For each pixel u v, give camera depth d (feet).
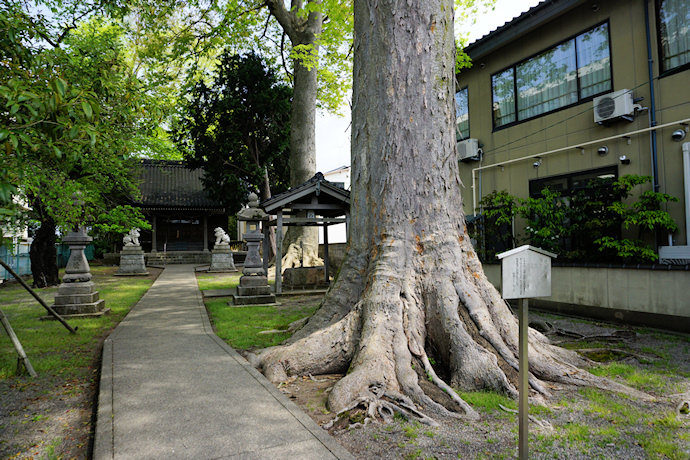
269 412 10.54
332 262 49.29
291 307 29.53
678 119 23.90
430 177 15.19
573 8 29.71
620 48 26.86
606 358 15.96
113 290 41.06
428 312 14.20
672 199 22.79
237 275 58.49
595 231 26.07
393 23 15.62
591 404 11.43
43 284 43.75
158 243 90.33
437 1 15.61
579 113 29.04
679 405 11.09
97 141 10.18
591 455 8.77
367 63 16.43
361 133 16.65
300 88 53.57
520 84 33.76
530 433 9.78
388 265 14.78
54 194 22.25
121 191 46.73
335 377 14.01
